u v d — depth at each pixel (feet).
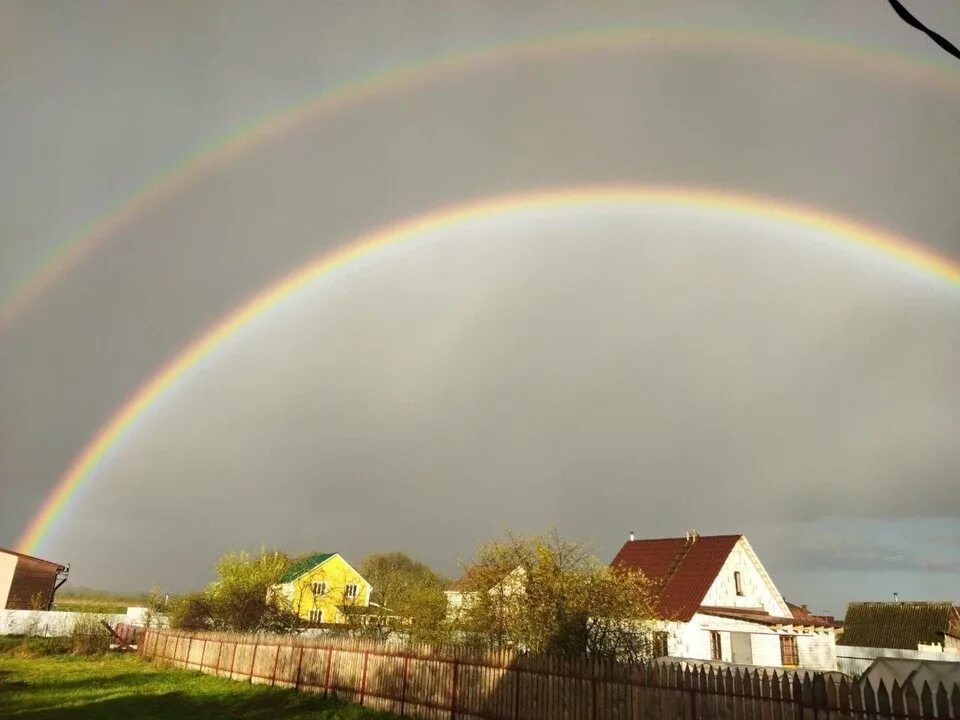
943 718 29.89
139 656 110.01
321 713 60.08
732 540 126.62
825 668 111.14
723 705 37.78
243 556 115.03
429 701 56.24
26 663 100.12
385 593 129.80
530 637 60.29
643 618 63.00
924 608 146.92
